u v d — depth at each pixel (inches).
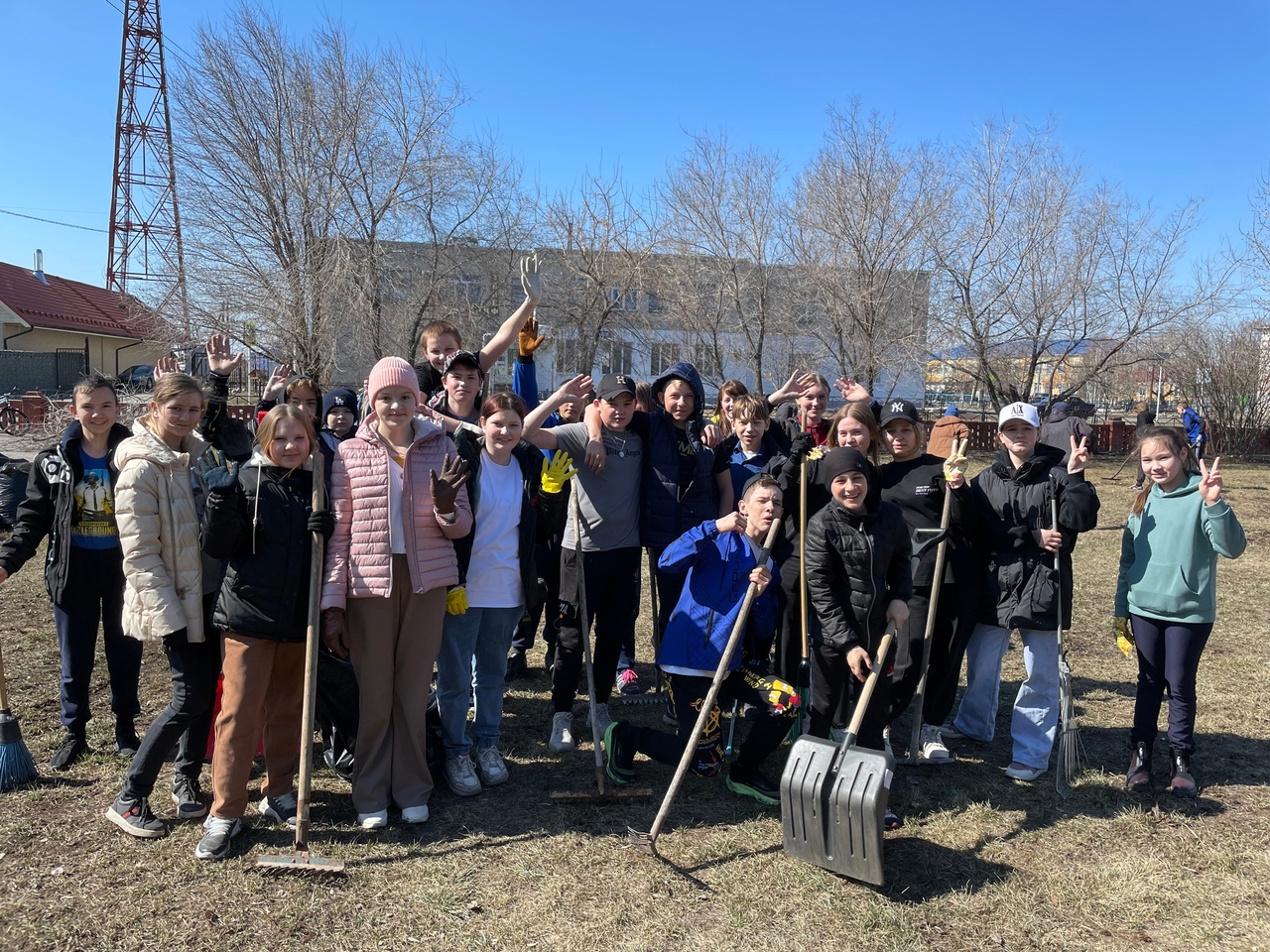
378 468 144.5
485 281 924.0
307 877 130.8
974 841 147.8
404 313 791.7
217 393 169.8
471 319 844.0
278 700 147.7
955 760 182.2
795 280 951.6
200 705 143.2
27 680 211.9
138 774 141.4
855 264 886.4
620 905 126.3
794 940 119.2
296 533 137.7
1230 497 650.8
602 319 987.9
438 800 159.3
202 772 167.0
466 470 145.5
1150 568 166.2
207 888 127.8
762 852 142.1
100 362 1365.7
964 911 127.0
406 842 143.1
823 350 973.8
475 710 170.4
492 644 166.4
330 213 714.8
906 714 214.5
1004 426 172.1
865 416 174.1
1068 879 135.9
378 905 125.0
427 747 167.6
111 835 142.0
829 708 156.3
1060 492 168.7
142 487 138.0
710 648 159.5
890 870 138.2
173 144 706.8
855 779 130.2
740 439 212.1
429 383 194.4
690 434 193.0
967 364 951.6
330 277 689.0
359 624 144.7
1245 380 907.4
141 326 725.3
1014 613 169.6
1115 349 900.0
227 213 704.4
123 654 170.4
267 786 149.2
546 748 185.8
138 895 125.3
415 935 118.6
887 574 155.9
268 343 696.4
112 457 168.7
